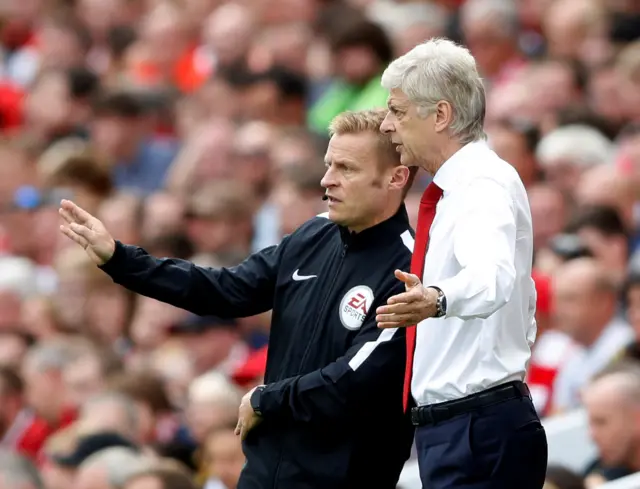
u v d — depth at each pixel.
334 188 18.81
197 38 52.59
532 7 47.88
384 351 18.48
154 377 31.36
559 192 35.81
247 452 19.28
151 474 25.97
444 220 17.67
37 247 42.88
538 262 33.88
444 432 17.77
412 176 19.02
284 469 18.92
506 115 39.88
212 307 19.50
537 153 37.41
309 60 47.47
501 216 17.08
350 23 40.78
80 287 36.59
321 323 18.94
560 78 40.19
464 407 17.70
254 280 19.62
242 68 45.72
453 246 17.53
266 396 18.86
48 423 33.72
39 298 37.47
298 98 44.62
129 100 45.50
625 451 24.83
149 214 39.19
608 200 34.50
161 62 52.09
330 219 18.91
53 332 37.09
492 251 16.69
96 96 47.97
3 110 52.41
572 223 33.16
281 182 37.47
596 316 29.69
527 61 45.28
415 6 48.97
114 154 45.56
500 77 44.28
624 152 35.03
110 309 36.44
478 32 44.56
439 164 17.86
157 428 31.03
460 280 16.25
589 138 36.28
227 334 33.16
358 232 19.00
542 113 39.72
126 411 29.73
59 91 48.81
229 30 49.00
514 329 17.83
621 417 24.72
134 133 45.69
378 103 39.31
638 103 38.44
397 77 17.86
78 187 42.97
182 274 19.31
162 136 46.78
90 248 18.92
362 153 18.72
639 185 34.53
